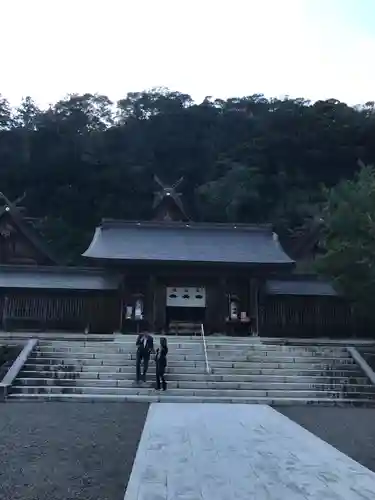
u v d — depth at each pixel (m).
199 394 18.34
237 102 102.19
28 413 14.08
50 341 23.05
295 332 31.48
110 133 90.25
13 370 19.02
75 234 73.31
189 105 104.38
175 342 23.80
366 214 23.84
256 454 8.66
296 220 75.56
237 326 30.47
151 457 8.39
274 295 31.58
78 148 85.75
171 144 91.31
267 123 89.00
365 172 27.61
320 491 6.44
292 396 18.50
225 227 34.06
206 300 30.80
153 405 15.70
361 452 9.30
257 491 6.40
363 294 23.36
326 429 12.07
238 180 80.31
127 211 83.44
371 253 23.02
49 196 84.12
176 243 31.98
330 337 31.58
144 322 30.06
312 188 84.38
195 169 89.88
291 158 86.69
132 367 20.42
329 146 85.88
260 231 34.00
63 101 101.50
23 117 99.31
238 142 92.12
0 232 38.47
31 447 9.36
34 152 85.62
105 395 17.58
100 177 84.25
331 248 25.27
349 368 21.27
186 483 6.79
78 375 19.44
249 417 13.25
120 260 28.91
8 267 32.44
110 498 6.18
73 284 31.62
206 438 10.11
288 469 7.62
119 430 11.31
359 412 15.86
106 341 24.91
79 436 10.54
